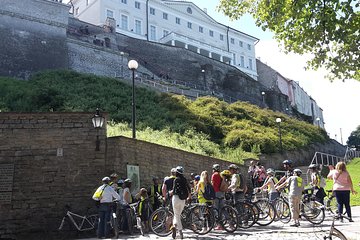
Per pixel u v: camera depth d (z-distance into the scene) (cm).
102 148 1410
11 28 3850
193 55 6084
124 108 3075
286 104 6956
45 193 1323
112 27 5356
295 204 1158
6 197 1284
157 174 1616
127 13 6381
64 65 4125
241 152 2903
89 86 3381
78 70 4228
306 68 884
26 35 3941
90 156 1391
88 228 1291
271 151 3138
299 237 932
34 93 2873
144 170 1534
